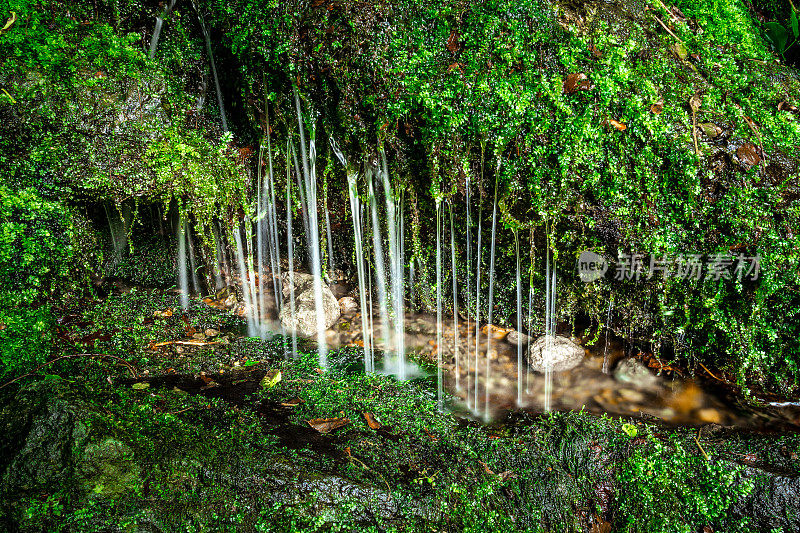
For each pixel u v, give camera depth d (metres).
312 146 2.84
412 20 2.38
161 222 3.62
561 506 2.03
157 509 1.80
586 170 2.37
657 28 2.79
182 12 2.86
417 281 3.23
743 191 2.27
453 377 2.77
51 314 2.73
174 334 3.07
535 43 2.39
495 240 2.72
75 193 2.66
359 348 3.07
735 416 2.29
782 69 3.03
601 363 2.80
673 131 2.34
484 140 2.42
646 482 2.03
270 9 2.51
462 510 1.90
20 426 1.88
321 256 3.53
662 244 2.38
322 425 2.23
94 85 2.58
